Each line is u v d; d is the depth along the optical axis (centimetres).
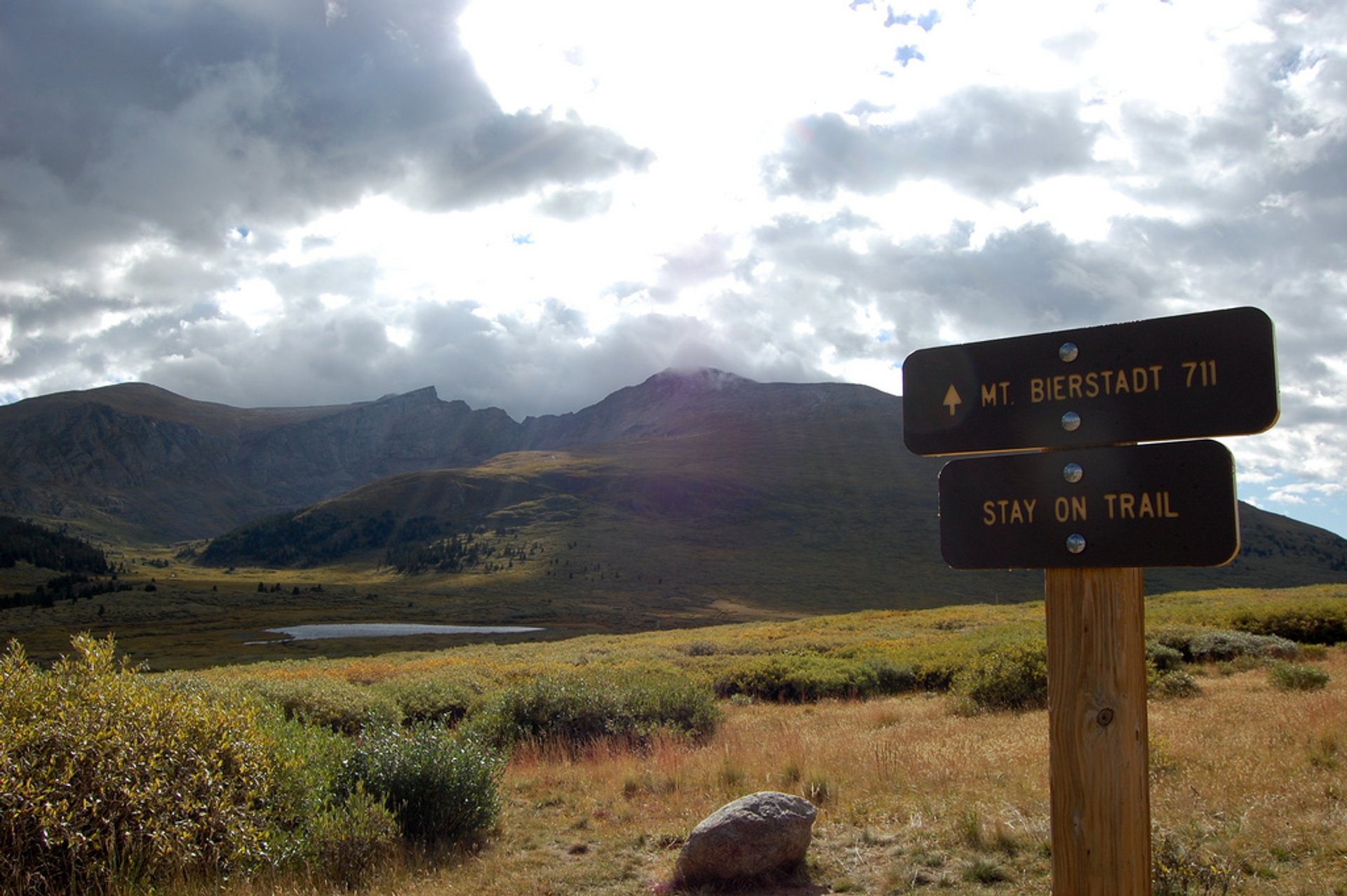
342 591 18550
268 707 1095
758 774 1008
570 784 1072
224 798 663
